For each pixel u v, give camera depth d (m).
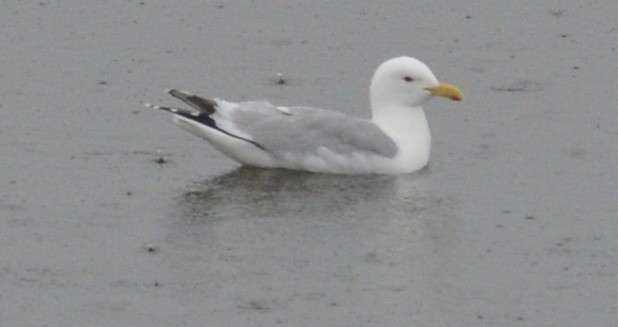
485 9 25.11
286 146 19.12
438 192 18.61
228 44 23.67
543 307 15.68
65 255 16.89
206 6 25.27
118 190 18.66
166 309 15.61
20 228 17.55
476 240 17.22
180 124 19.22
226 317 15.41
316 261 16.64
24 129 20.53
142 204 18.23
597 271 16.47
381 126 19.41
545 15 24.80
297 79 22.33
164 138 20.33
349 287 16.06
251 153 19.19
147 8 25.14
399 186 18.83
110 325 15.32
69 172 19.19
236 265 16.58
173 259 16.73
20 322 15.41
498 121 20.88
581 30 24.16
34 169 19.27
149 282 16.22
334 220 17.75
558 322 15.38
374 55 23.23
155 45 23.62
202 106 19.20
